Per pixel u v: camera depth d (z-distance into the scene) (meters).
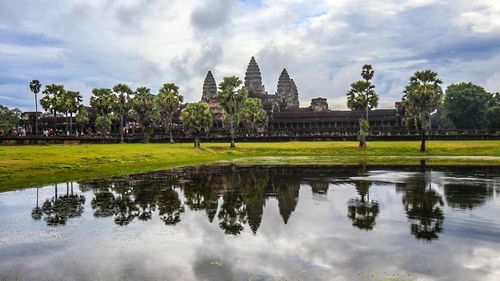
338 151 83.88
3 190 31.20
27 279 13.12
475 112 152.38
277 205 25.62
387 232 18.52
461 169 47.78
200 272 13.56
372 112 155.50
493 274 13.17
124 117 154.00
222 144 104.12
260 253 15.62
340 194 29.69
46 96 133.62
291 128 159.38
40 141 109.25
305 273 13.36
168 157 65.88
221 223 20.72
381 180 37.47
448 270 13.54
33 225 20.28
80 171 43.41
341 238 17.59
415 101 82.00
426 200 26.70
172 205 25.83
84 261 14.79
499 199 26.88
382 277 12.95
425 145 87.56
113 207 25.02
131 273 13.55
